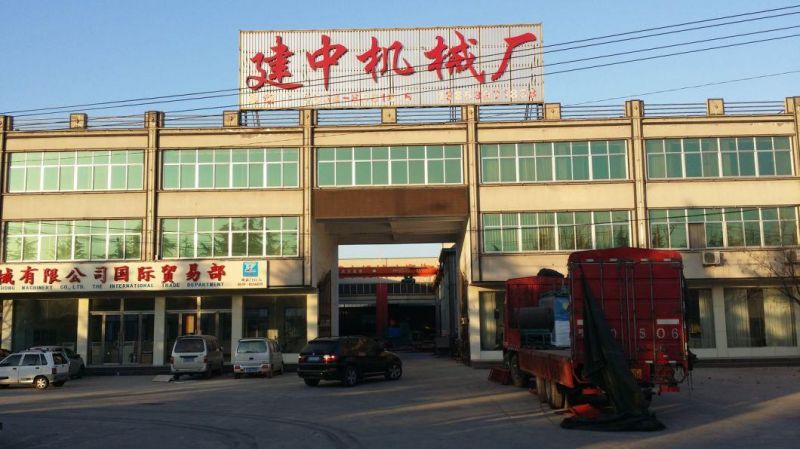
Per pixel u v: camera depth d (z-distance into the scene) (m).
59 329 33.69
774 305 33.09
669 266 14.93
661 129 32.88
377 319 64.69
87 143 33.19
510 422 14.44
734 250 31.80
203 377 29.06
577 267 14.91
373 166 32.97
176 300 33.94
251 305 33.84
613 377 13.86
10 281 31.69
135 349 33.56
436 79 33.44
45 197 32.88
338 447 11.60
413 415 15.73
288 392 21.83
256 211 32.62
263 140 33.09
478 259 32.22
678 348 14.70
